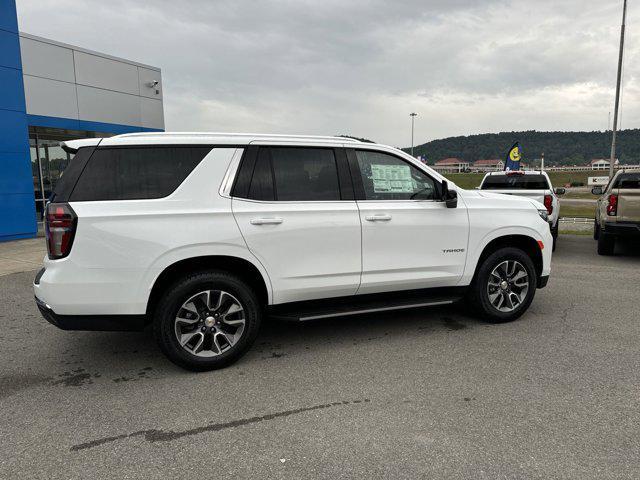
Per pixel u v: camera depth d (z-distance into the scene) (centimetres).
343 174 442
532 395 343
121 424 310
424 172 479
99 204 361
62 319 361
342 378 378
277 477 253
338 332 492
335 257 431
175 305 377
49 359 427
